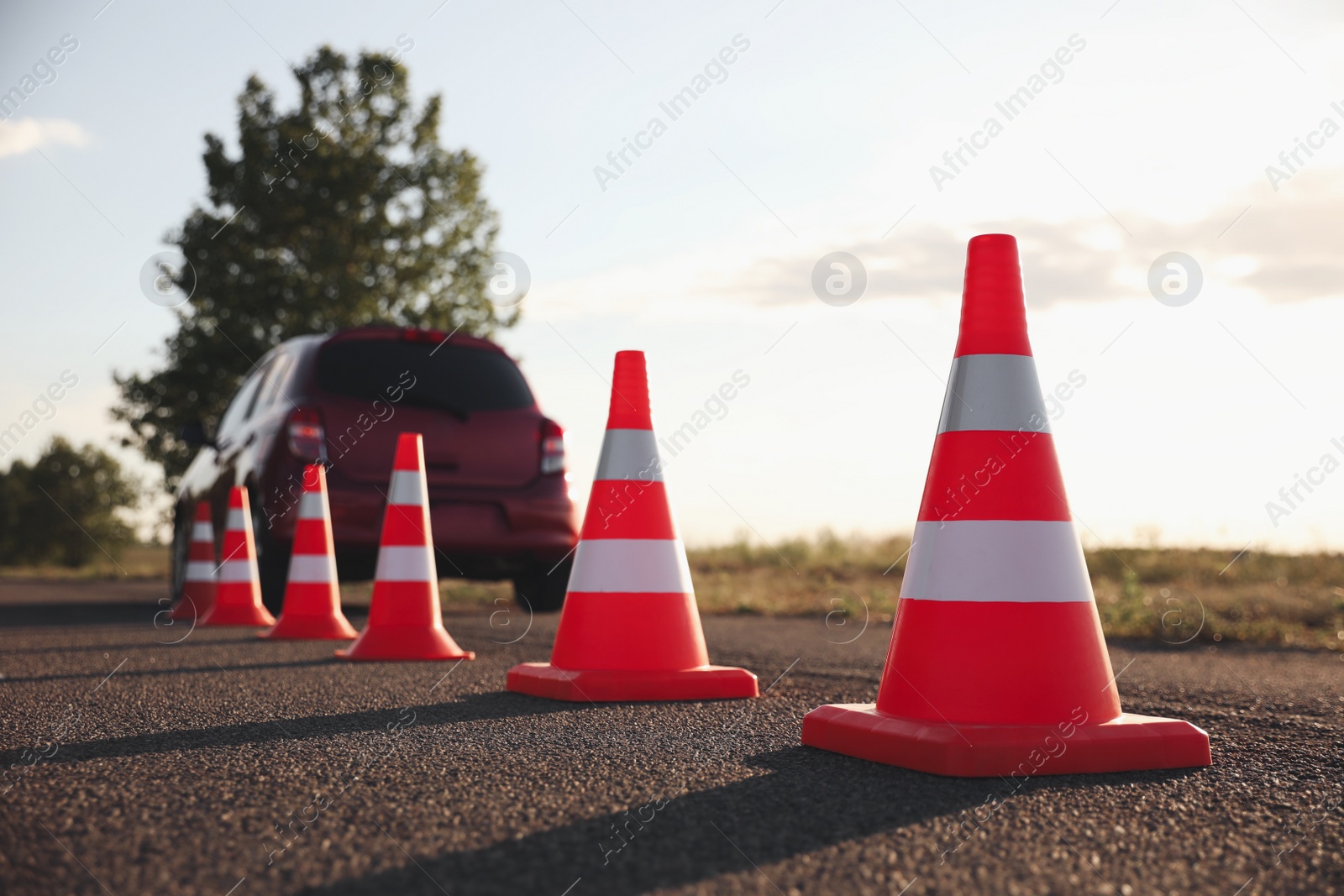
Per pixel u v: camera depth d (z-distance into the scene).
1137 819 2.11
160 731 3.04
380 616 5.00
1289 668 4.92
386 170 18.11
